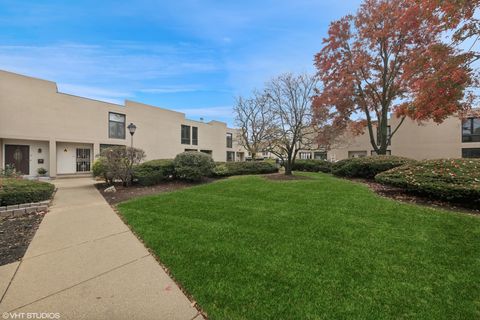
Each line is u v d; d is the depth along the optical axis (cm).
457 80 579
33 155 1277
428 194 570
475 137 1650
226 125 2777
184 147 2178
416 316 186
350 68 1216
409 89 1075
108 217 477
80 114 1409
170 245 325
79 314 192
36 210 528
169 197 634
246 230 377
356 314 188
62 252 312
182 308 200
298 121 1116
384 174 654
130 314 192
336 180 920
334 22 1252
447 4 537
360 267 259
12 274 255
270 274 247
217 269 259
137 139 1722
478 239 327
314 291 218
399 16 1024
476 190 465
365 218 425
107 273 258
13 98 1166
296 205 526
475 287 221
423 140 1817
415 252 293
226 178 1103
